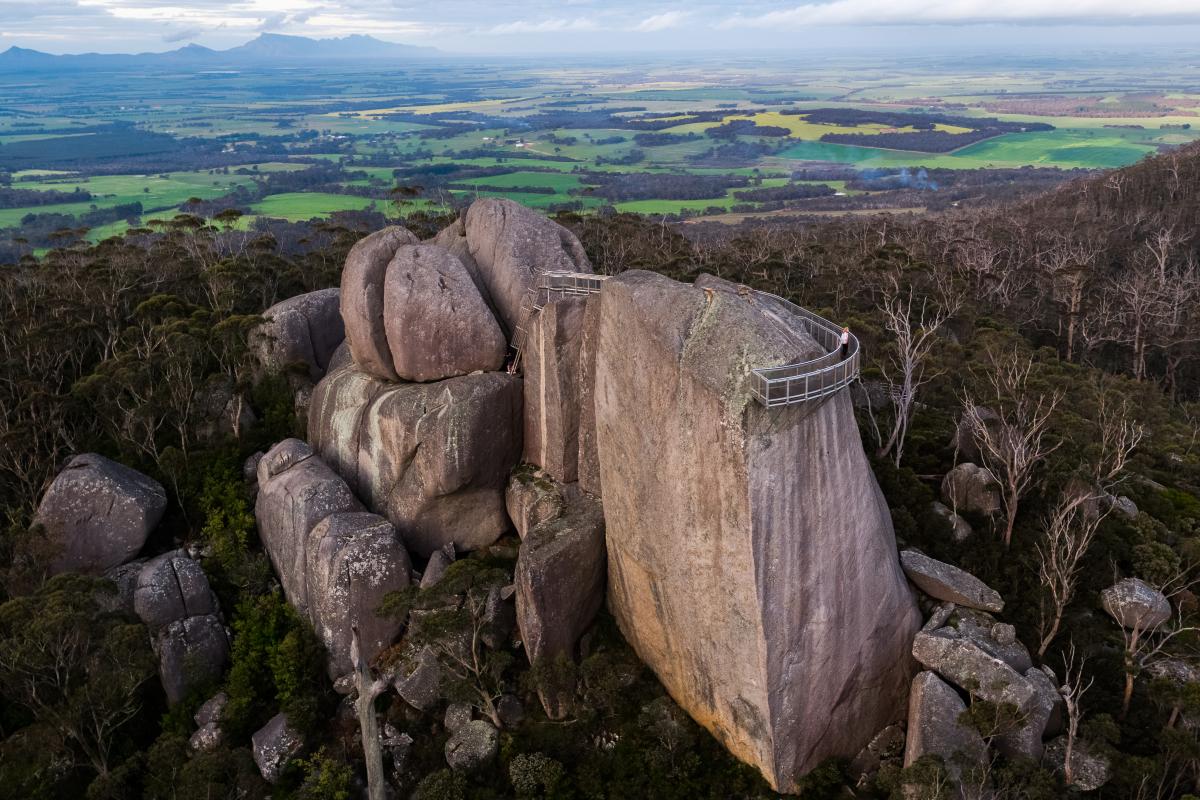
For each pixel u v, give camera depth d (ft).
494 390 132.46
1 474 146.30
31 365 166.61
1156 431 183.21
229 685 117.80
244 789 107.24
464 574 109.50
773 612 95.40
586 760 107.14
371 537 124.16
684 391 97.55
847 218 528.22
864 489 102.58
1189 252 325.42
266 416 162.50
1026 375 163.53
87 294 193.36
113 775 105.60
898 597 106.32
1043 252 331.16
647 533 108.58
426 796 102.12
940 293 242.78
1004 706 92.53
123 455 152.15
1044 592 111.96
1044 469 133.28
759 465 91.61
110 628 111.14
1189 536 132.87
